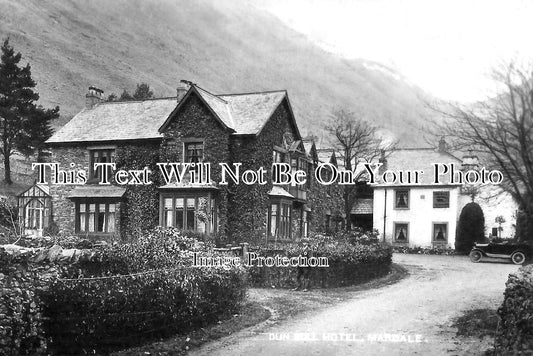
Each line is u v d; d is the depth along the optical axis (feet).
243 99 101.96
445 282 73.00
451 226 132.46
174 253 45.55
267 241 92.12
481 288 66.54
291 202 100.94
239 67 476.13
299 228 107.55
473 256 103.91
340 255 67.41
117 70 375.04
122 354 32.14
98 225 100.07
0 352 25.57
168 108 105.50
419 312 50.24
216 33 515.09
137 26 476.95
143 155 98.78
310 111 370.12
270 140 97.30
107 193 98.94
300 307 52.65
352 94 377.71
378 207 139.95
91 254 42.98
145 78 386.52
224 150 91.71
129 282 33.55
